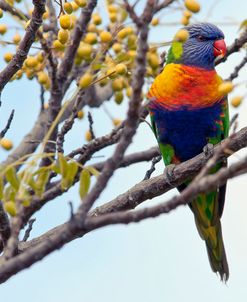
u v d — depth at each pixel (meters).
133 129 5.23
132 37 7.50
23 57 8.73
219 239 10.59
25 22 9.60
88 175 5.96
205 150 9.20
